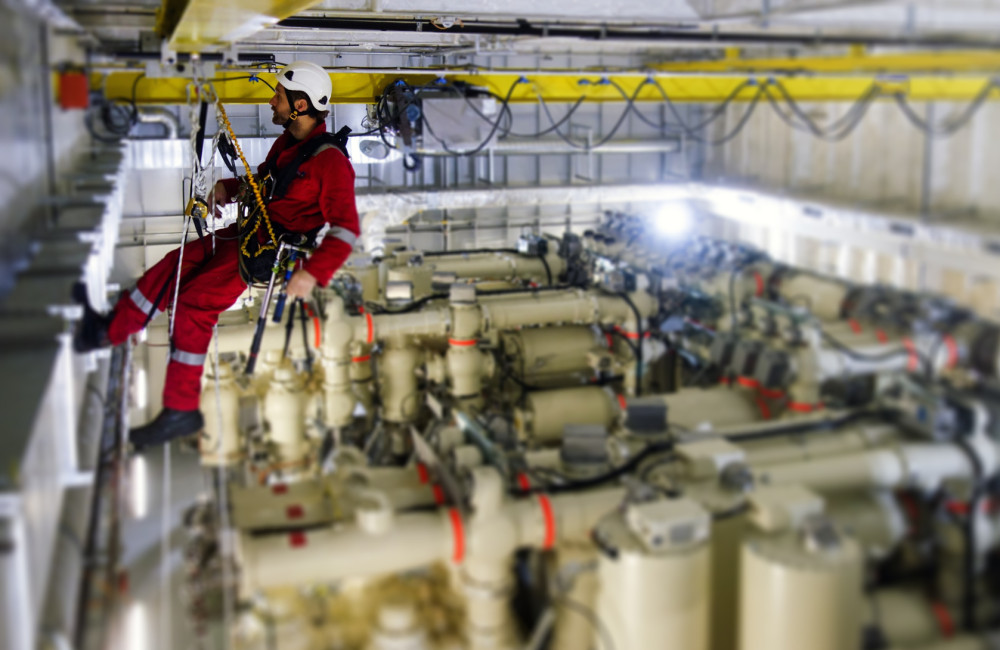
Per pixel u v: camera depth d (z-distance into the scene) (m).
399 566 2.33
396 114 3.54
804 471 2.48
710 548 2.23
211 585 2.24
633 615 2.16
